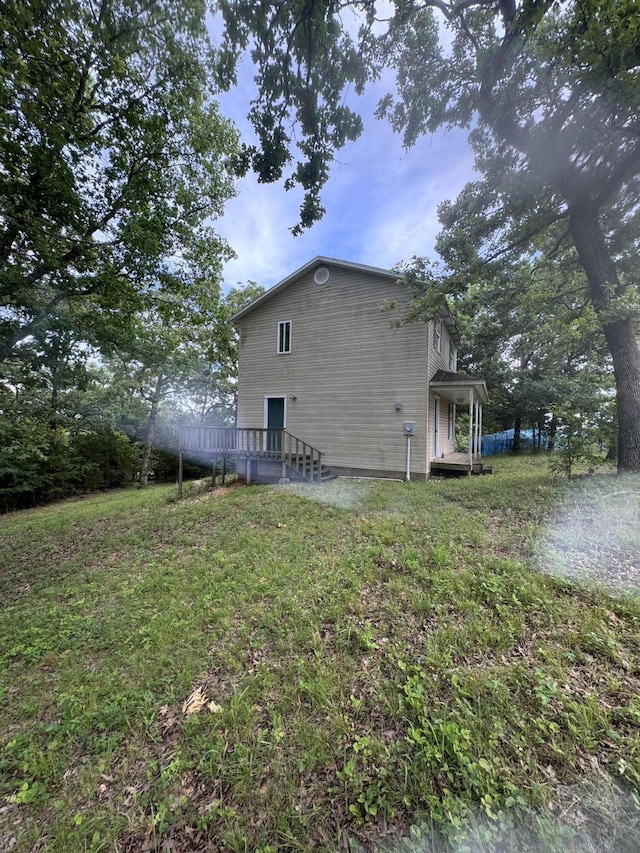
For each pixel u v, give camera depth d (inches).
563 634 97.1
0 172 185.3
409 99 207.6
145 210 242.5
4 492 469.7
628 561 134.0
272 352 446.9
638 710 72.3
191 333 498.0
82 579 177.3
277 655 100.9
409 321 308.3
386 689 83.6
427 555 149.3
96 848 58.4
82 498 527.8
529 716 72.4
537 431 767.7
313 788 63.7
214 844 57.2
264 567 158.4
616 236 266.7
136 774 71.2
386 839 54.8
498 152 226.7
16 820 64.6
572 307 312.7
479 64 179.9
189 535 222.7
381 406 378.9
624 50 136.9
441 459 420.5
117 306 261.1
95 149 215.8
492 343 462.0
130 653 111.4
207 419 856.9
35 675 107.6
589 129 186.5
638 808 55.6
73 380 250.4
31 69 167.5
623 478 216.4
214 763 70.2
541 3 122.8
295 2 137.3
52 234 208.5
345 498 271.1
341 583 135.5
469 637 98.5
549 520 180.4
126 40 188.2
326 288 413.4
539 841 52.0
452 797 59.0
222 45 150.5
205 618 124.3
